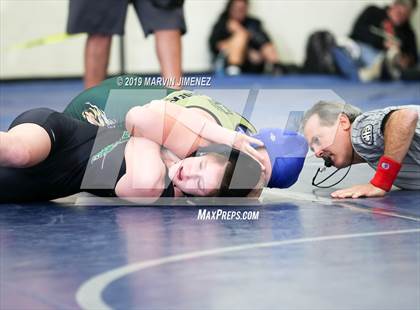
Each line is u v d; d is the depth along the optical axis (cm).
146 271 291
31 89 1278
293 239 339
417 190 470
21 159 405
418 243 331
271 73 1552
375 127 451
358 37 1573
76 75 1458
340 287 273
